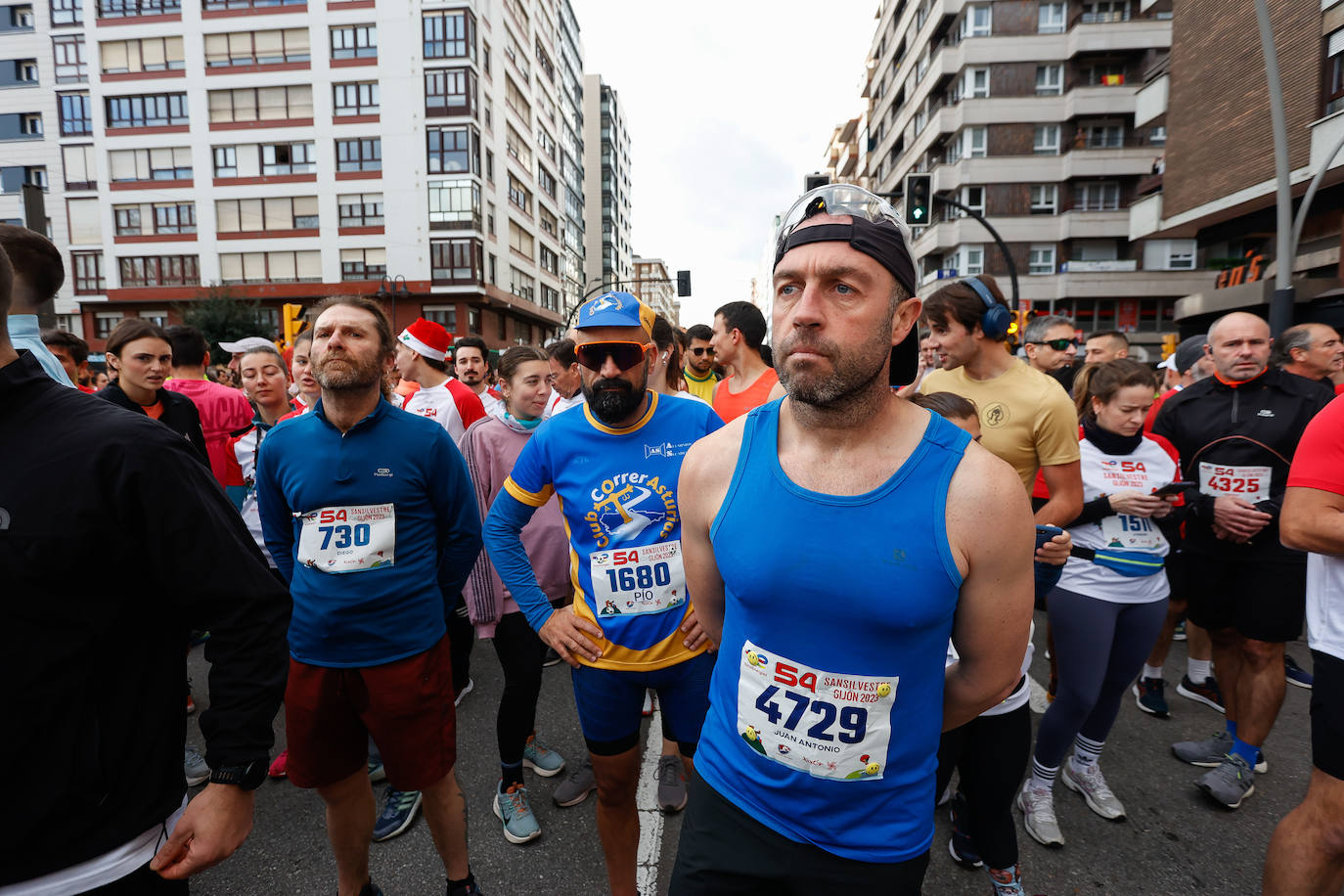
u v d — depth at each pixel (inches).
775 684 44.6
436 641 81.6
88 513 42.2
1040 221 1138.0
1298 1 505.7
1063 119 1120.2
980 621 41.6
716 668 51.2
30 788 41.4
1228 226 638.5
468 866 84.6
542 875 91.2
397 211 1315.2
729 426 48.8
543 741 127.6
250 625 48.8
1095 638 93.7
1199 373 177.5
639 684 79.5
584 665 81.0
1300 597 101.8
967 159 1139.3
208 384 164.7
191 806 47.5
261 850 97.0
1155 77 693.9
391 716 78.1
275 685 49.7
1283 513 71.7
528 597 83.5
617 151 3142.2
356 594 77.0
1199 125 620.7
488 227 1400.1
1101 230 1108.5
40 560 40.7
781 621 43.3
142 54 1314.0
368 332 78.7
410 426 82.2
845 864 44.6
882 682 42.0
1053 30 1115.9
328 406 80.0
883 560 39.6
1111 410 102.7
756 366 143.9
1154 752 119.9
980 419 96.7
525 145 1668.3
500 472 122.0
